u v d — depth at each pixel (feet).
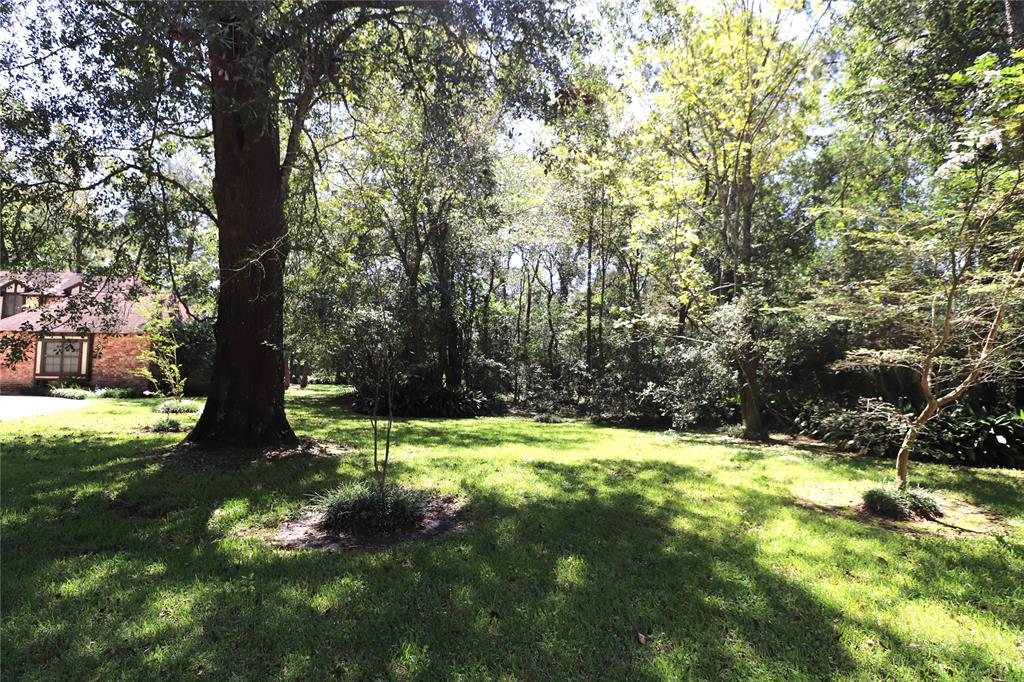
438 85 22.17
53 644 9.62
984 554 14.90
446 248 62.95
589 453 30.50
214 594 11.61
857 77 43.70
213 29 15.40
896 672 9.27
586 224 62.44
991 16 35.70
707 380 39.86
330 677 8.86
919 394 35.09
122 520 16.58
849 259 32.48
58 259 29.40
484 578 12.71
